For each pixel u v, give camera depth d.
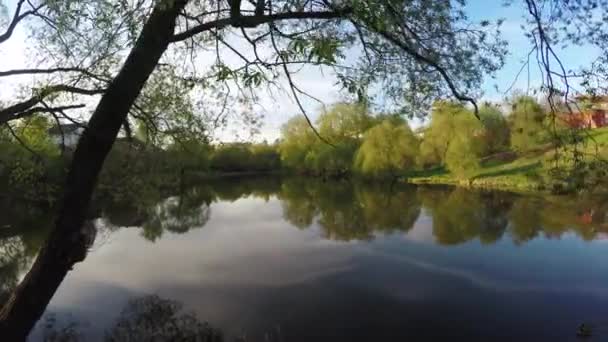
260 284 16.52
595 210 29.33
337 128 61.47
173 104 6.99
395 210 34.78
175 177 10.12
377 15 3.47
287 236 25.92
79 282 16.41
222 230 28.12
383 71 4.68
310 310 13.93
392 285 16.30
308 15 3.85
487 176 50.69
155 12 4.06
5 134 7.07
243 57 4.04
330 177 76.50
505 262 19.08
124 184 9.55
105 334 11.65
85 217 4.24
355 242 23.80
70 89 4.94
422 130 56.88
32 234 21.91
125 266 18.84
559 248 21.12
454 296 15.05
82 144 4.13
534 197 37.84
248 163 86.19
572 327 12.50
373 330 12.42
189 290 15.76
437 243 23.00
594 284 15.99
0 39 5.21
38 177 8.59
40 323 12.26
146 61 4.09
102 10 4.81
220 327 12.41
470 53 4.56
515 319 13.12
